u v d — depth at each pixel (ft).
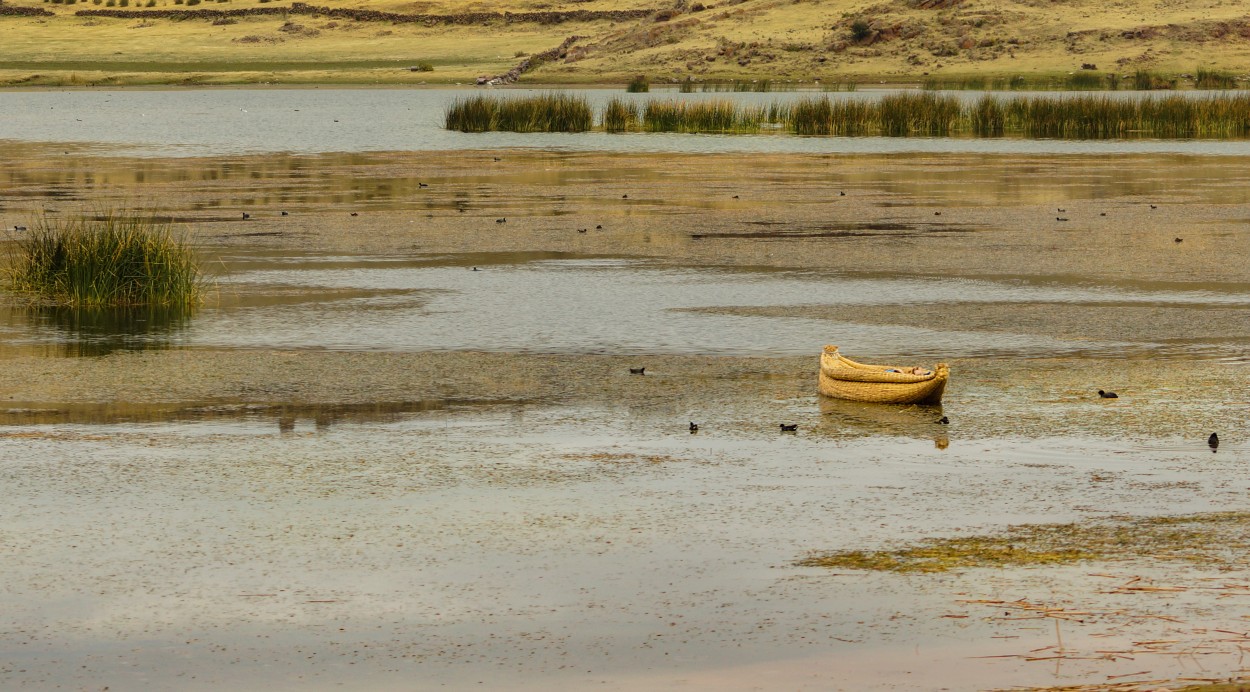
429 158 345.72
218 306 138.10
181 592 58.65
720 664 50.39
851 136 426.92
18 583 59.77
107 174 297.12
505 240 188.65
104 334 123.34
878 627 53.72
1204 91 609.83
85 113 555.28
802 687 48.06
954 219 213.87
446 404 95.91
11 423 89.86
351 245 183.52
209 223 208.03
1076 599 56.49
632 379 104.37
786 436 86.89
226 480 76.07
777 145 388.78
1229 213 220.84
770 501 72.02
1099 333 122.93
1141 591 57.31
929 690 47.50
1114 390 100.01
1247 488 74.28
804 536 65.98
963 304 138.00
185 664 51.13
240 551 63.87
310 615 55.93
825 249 179.11
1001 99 563.48
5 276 155.43
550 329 124.88
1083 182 277.85
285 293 145.59
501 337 121.19
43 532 66.80
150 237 148.05
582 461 80.59
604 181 281.74
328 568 61.52
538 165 323.16
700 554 63.21
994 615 54.75
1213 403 95.40
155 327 126.82
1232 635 52.08
